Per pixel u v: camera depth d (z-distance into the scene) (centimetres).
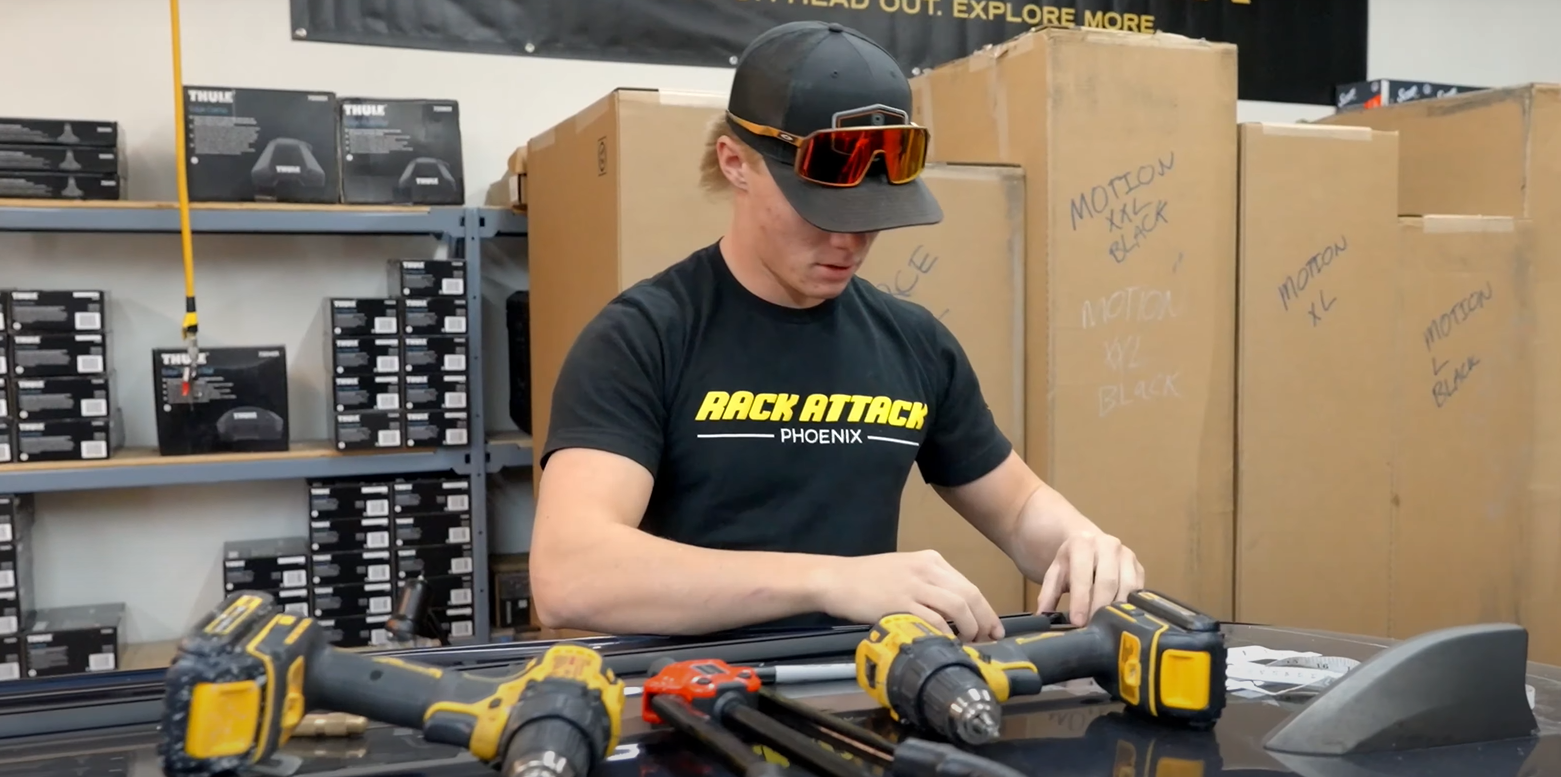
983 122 174
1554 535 209
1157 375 169
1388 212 184
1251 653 76
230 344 221
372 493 203
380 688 53
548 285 177
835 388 104
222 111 191
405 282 200
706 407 100
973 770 48
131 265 215
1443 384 197
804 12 247
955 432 115
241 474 195
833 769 51
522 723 50
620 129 137
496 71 230
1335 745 56
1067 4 266
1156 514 170
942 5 256
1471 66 306
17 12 205
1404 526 196
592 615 82
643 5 237
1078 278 162
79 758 55
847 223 87
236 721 48
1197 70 168
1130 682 62
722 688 60
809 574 79
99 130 189
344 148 199
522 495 241
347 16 220
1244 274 174
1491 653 58
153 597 221
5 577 189
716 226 142
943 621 75
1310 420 180
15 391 184
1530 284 203
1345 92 283
